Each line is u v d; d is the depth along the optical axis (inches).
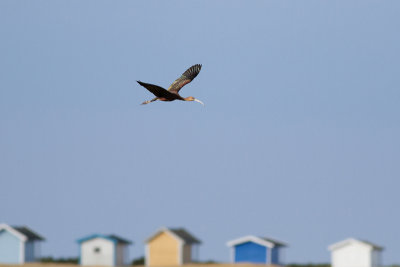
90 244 2448.3
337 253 2458.2
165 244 2471.7
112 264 2427.4
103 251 2436.0
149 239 2484.0
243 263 2415.1
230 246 2461.9
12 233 2444.6
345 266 2449.6
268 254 2411.4
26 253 2452.0
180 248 2450.8
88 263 2443.4
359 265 2428.6
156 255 2475.4
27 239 2437.3
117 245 2465.6
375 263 2479.1
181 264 2449.6
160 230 2466.8
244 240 2440.9
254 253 2432.3
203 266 2357.3
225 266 2305.6
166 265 2453.2
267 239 2482.8
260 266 2315.5
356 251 2437.3
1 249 2452.0
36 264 2346.2
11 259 2444.6
